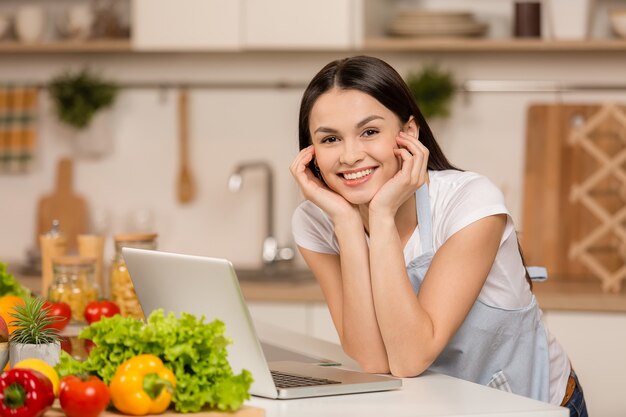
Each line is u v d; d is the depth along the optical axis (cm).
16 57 463
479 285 202
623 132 401
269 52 446
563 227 418
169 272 180
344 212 206
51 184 463
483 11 432
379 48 402
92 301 261
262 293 381
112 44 421
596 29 425
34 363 162
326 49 410
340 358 230
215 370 158
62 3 462
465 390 185
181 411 156
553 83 424
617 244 400
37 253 423
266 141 448
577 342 360
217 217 452
